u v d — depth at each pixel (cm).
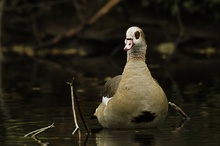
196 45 2419
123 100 928
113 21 2458
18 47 2514
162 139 878
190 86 1434
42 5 2489
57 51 2431
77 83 1520
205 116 1045
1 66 2017
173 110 1112
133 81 929
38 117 1064
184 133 916
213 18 2439
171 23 2448
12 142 880
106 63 2014
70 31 2428
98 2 2481
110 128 964
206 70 1755
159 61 2031
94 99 1238
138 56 940
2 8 2403
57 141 882
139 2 2488
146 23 2453
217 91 1340
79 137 905
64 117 1061
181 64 1933
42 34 2547
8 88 1482
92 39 2431
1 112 1121
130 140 877
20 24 2566
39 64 2047
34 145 859
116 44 2431
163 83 1502
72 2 2566
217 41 2416
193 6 2414
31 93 1375
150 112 926
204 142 853
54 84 1526
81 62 2064
